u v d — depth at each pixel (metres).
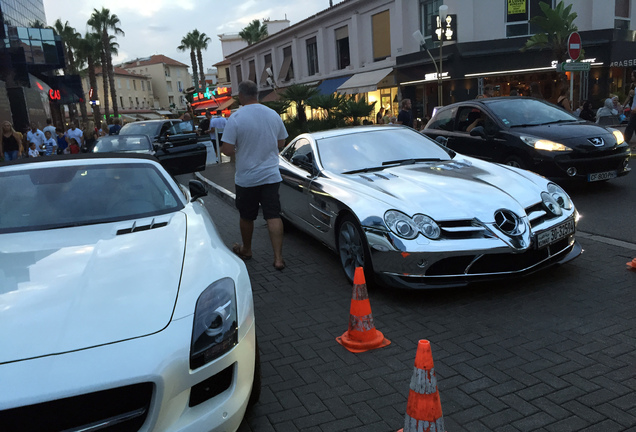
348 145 5.27
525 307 3.59
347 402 2.60
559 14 16.98
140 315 1.97
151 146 11.09
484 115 7.77
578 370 2.75
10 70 28.14
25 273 2.30
